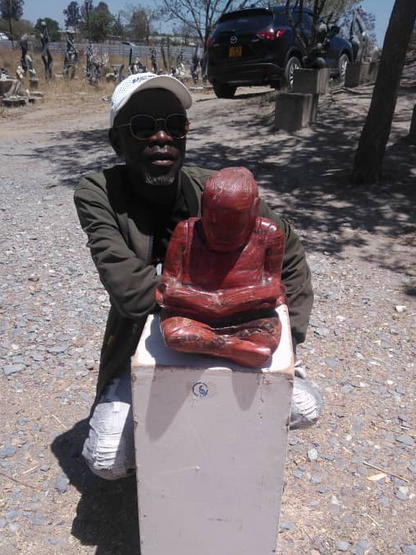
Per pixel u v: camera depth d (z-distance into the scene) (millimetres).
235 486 1672
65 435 2613
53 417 2740
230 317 1549
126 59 38594
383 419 2777
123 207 1842
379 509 2230
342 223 5594
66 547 2039
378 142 6488
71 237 5352
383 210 5922
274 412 1558
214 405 1564
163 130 1727
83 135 10820
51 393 2924
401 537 2104
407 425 2734
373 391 2998
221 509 1713
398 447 2586
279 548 2037
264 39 10562
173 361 1556
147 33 48875
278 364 1538
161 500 1716
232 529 1746
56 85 21359
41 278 4363
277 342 1550
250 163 7684
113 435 1816
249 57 10789
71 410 2797
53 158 8859
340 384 3057
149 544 1800
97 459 1823
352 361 3283
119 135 1808
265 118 10070
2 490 2289
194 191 1912
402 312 3887
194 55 23797
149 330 1724
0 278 4348
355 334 3586
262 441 1598
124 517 2174
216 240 1463
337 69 13320
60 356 3258
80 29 64312
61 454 2498
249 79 11133
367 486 2346
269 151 8195
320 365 3230
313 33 10430
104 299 4016
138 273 1741
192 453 1634
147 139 1727
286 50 10727
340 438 2633
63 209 6262
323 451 2543
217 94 12773
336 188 6605
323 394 2959
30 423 2693
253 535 1750
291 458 2492
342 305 3969
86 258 4812
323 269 4574
